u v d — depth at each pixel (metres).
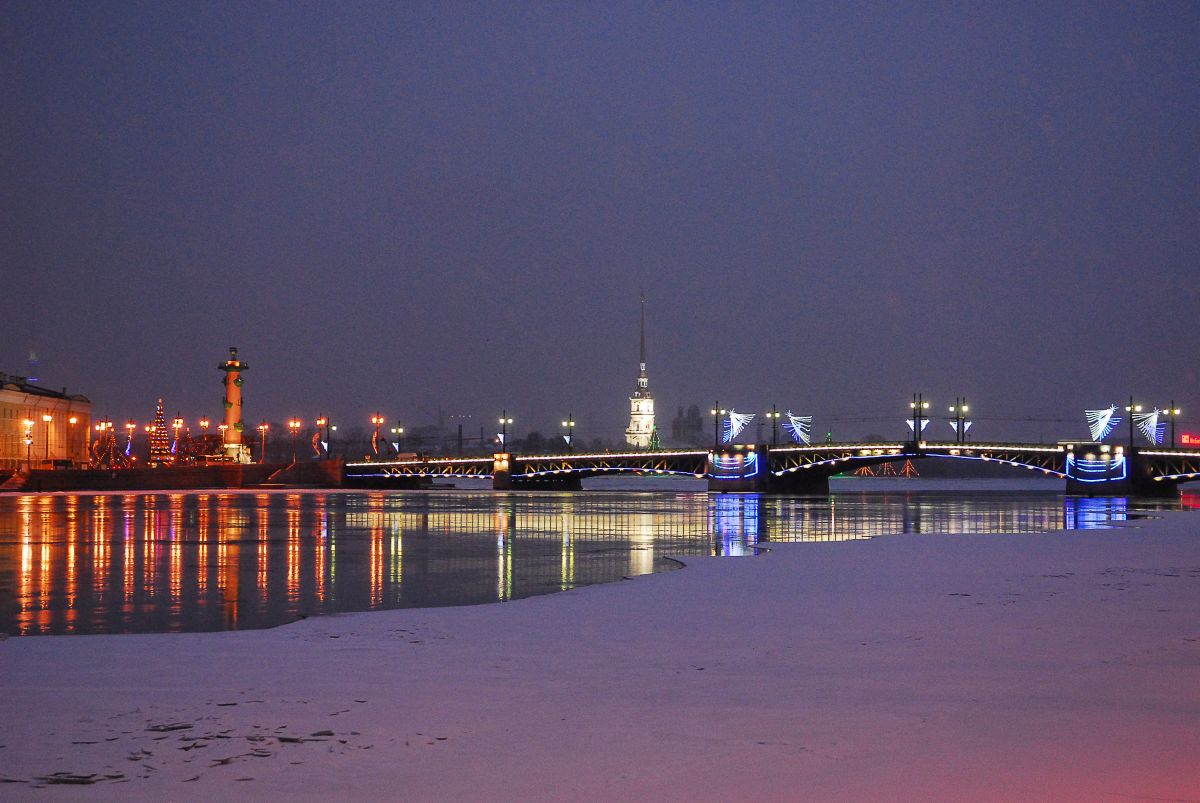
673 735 18.03
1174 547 61.88
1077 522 100.38
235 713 19.78
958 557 55.31
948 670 23.41
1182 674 22.80
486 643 27.75
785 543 73.12
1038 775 15.53
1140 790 14.79
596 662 24.83
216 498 182.50
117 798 14.91
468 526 99.25
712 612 33.69
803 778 15.56
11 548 72.00
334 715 19.58
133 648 27.14
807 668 23.81
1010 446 186.00
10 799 14.84
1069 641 27.23
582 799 14.77
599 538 82.19
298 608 40.97
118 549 71.38
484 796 14.95
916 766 16.06
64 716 19.55
